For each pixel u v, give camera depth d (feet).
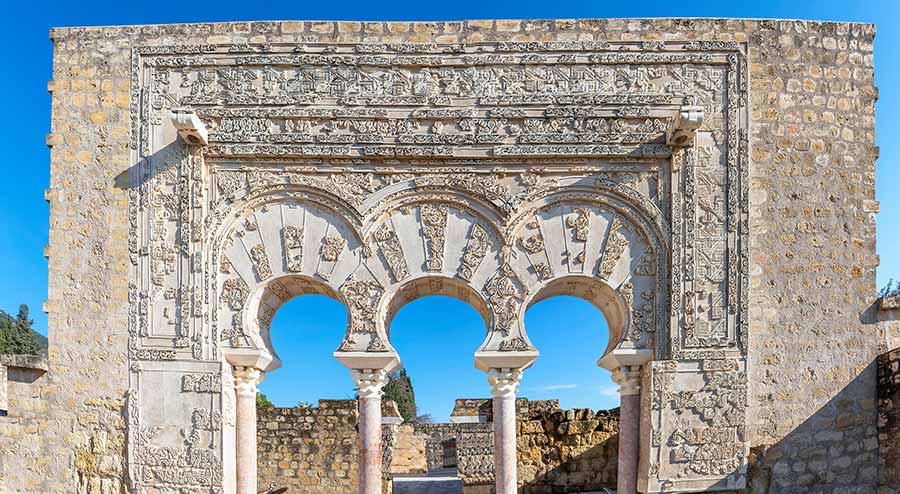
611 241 41.70
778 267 41.73
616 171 41.98
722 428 40.34
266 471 63.52
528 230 41.93
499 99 42.01
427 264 41.68
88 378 41.11
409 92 42.29
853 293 41.91
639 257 41.81
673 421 40.34
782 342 41.27
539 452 57.82
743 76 42.27
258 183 41.86
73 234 41.93
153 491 40.11
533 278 41.55
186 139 40.83
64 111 42.57
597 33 42.57
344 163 42.16
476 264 41.57
